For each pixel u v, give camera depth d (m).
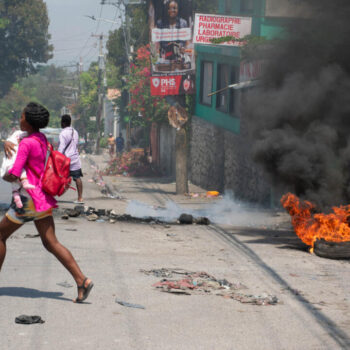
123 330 4.29
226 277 6.34
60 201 13.04
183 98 20.00
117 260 6.88
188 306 5.06
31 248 7.25
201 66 24.36
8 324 4.26
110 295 5.25
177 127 19.95
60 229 9.07
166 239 8.85
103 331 4.24
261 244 8.90
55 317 4.50
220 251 8.02
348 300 5.57
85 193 15.87
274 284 6.12
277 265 7.16
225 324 4.59
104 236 8.69
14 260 6.48
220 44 18.33
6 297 4.97
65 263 4.81
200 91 24.64
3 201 12.75
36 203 4.58
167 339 4.15
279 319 4.81
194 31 18.77
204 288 5.74
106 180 25.44
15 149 4.55
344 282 6.38
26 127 4.62
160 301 5.16
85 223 10.02
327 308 5.24
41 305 4.79
